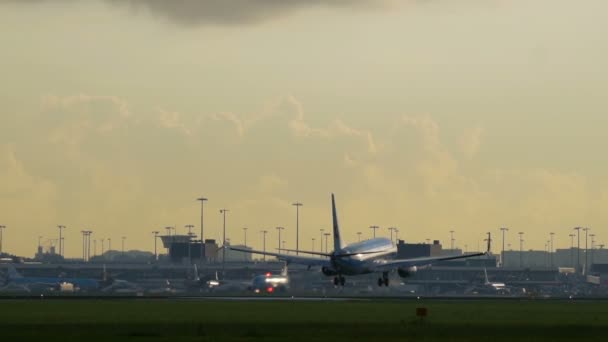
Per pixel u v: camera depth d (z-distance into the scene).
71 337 124.12
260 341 119.12
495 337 128.50
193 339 121.88
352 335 129.62
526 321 171.00
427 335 130.50
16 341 117.31
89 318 175.50
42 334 129.50
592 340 124.88
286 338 124.06
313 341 119.12
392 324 156.38
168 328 143.12
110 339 121.25
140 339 121.56
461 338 125.75
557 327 151.25
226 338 123.81
